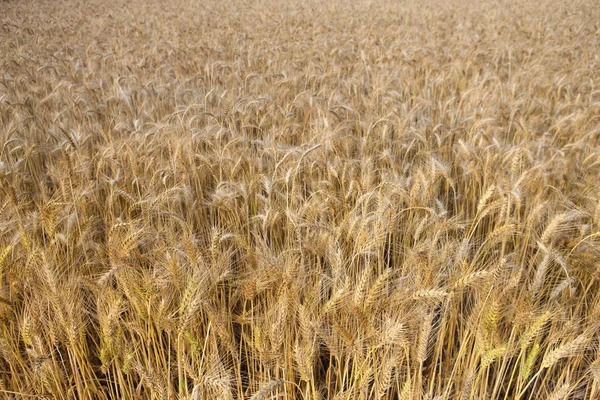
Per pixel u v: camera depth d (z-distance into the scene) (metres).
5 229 3.38
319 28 15.38
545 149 5.64
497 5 24.17
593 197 3.91
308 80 8.97
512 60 11.59
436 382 3.13
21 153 5.70
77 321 2.64
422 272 2.89
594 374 2.46
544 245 3.17
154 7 22.59
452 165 5.65
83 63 10.99
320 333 2.65
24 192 4.39
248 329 3.37
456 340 3.48
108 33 15.40
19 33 13.90
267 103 7.16
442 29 16.19
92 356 3.32
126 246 2.88
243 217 4.34
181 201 4.43
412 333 2.73
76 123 6.51
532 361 2.52
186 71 9.77
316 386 3.15
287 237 3.85
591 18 18.19
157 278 2.77
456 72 9.71
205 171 5.21
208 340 3.07
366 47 12.38
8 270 3.01
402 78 9.30
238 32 15.55
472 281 2.74
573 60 10.96
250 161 4.83
